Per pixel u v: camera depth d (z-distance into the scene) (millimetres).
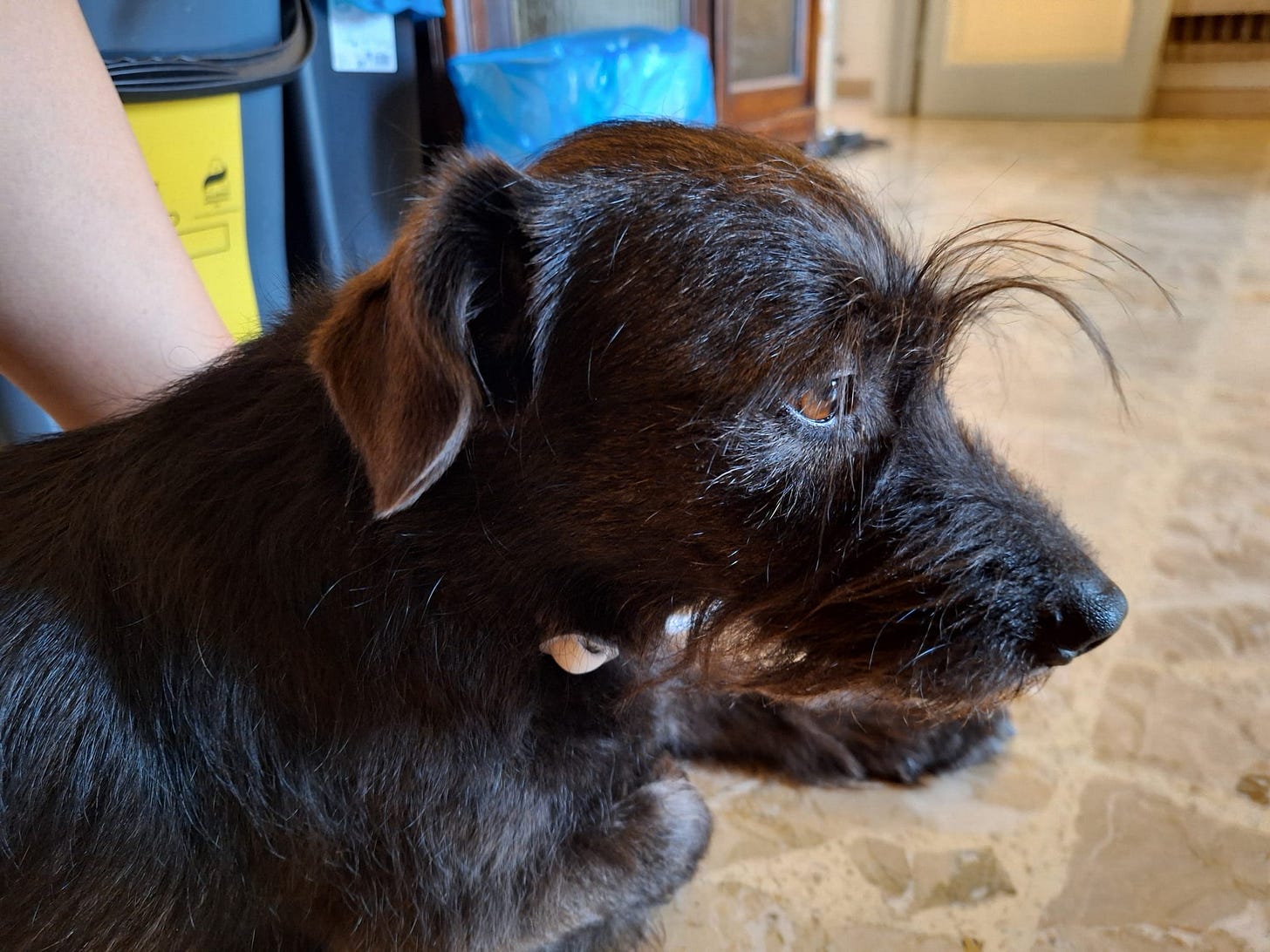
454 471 211
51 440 258
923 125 1486
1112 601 223
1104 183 993
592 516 211
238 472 220
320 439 215
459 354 177
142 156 312
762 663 239
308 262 480
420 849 224
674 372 198
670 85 627
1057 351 597
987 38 1519
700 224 201
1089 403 522
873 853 272
